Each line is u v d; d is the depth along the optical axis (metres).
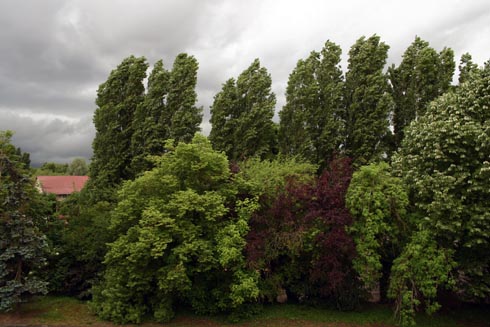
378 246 11.42
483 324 12.27
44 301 14.16
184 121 23.52
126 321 11.94
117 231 13.34
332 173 13.42
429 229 10.84
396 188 11.60
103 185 22.36
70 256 15.26
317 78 23.92
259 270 12.49
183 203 11.46
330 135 22.58
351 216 11.85
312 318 12.67
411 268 10.84
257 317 12.73
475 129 10.54
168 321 12.21
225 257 11.14
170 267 11.30
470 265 10.73
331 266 12.04
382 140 21.97
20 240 12.06
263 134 24.20
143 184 12.88
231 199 13.10
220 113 24.38
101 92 25.22
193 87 24.39
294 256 12.79
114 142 23.77
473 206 10.17
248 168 14.92
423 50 21.45
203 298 12.70
